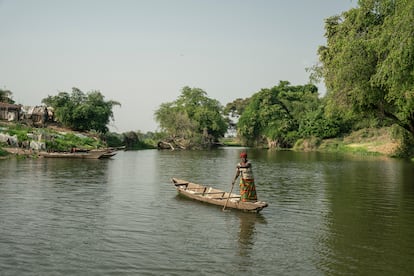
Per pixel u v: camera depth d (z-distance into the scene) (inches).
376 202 591.8
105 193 646.5
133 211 509.4
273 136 3031.5
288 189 732.0
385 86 810.8
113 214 490.0
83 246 359.3
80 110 2512.3
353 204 576.4
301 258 335.9
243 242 379.9
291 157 1790.1
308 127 2758.4
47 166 1085.1
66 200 573.6
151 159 1584.6
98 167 1118.4
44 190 658.8
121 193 650.8
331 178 910.4
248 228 432.5
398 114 1047.0
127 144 2819.9
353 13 890.1
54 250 346.9
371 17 859.4
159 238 389.1
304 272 304.7
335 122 2640.3
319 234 410.6
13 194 613.3
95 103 2669.8
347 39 863.1
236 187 758.5
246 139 3415.4
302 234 410.0
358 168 1176.8
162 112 3026.6
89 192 651.5
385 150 1893.5
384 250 358.6
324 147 2593.5
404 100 782.5
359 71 829.8
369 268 314.2
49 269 302.7
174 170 1095.6
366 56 821.2
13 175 856.3
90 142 2028.8
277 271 306.0
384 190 713.6
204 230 422.6
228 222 458.3
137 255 337.7
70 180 799.7
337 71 904.9
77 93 2650.1
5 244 360.2
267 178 916.6
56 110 2546.8
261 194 671.8
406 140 1547.7
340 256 341.7
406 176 941.8
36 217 464.1
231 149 2906.0
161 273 298.5
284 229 429.7
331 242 382.3
